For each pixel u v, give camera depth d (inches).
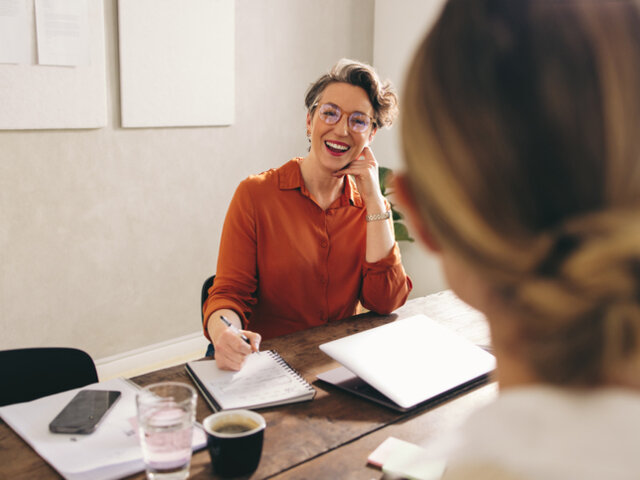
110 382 48.1
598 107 11.1
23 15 97.6
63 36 102.0
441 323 64.7
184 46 117.3
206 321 63.4
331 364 53.7
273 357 53.4
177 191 122.3
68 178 108.0
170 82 116.7
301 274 70.3
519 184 11.5
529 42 11.5
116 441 39.8
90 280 113.7
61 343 111.9
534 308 12.0
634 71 11.3
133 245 118.0
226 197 129.7
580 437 12.0
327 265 70.9
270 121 134.1
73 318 112.7
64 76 103.5
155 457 35.1
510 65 11.5
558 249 11.7
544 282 11.7
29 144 102.8
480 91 11.7
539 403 12.7
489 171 11.6
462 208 12.0
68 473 36.2
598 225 11.2
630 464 11.6
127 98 111.7
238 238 69.4
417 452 38.6
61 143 106.2
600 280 11.1
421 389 47.2
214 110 123.6
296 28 134.1
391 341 54.5
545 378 12.8
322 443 41.1
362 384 49.2
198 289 129.0
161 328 124.6
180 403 35.7
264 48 129.8
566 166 11.2
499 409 13.1
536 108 11.2
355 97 67.4
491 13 12.1
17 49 97.9
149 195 118.6
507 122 11.4
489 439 12.7
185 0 115.8
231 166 129.4
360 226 72.4
